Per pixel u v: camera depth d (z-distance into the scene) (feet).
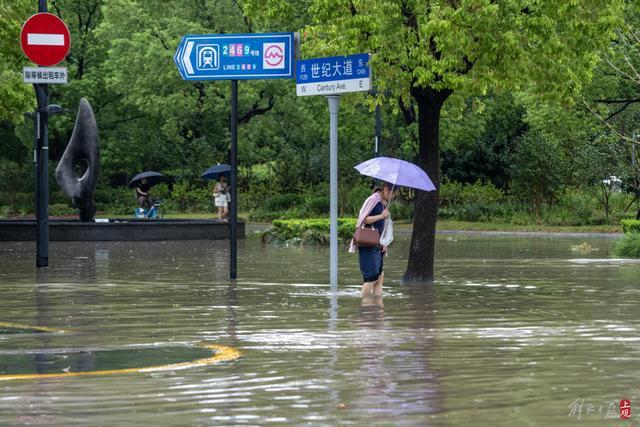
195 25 320.09
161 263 152.87
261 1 123.95
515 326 79.51
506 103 339.57
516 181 327.88
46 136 145.48
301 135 358.23
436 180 124.26
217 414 47.57
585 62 126.31
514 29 113.50
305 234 208.95
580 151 318.04
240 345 69.46
